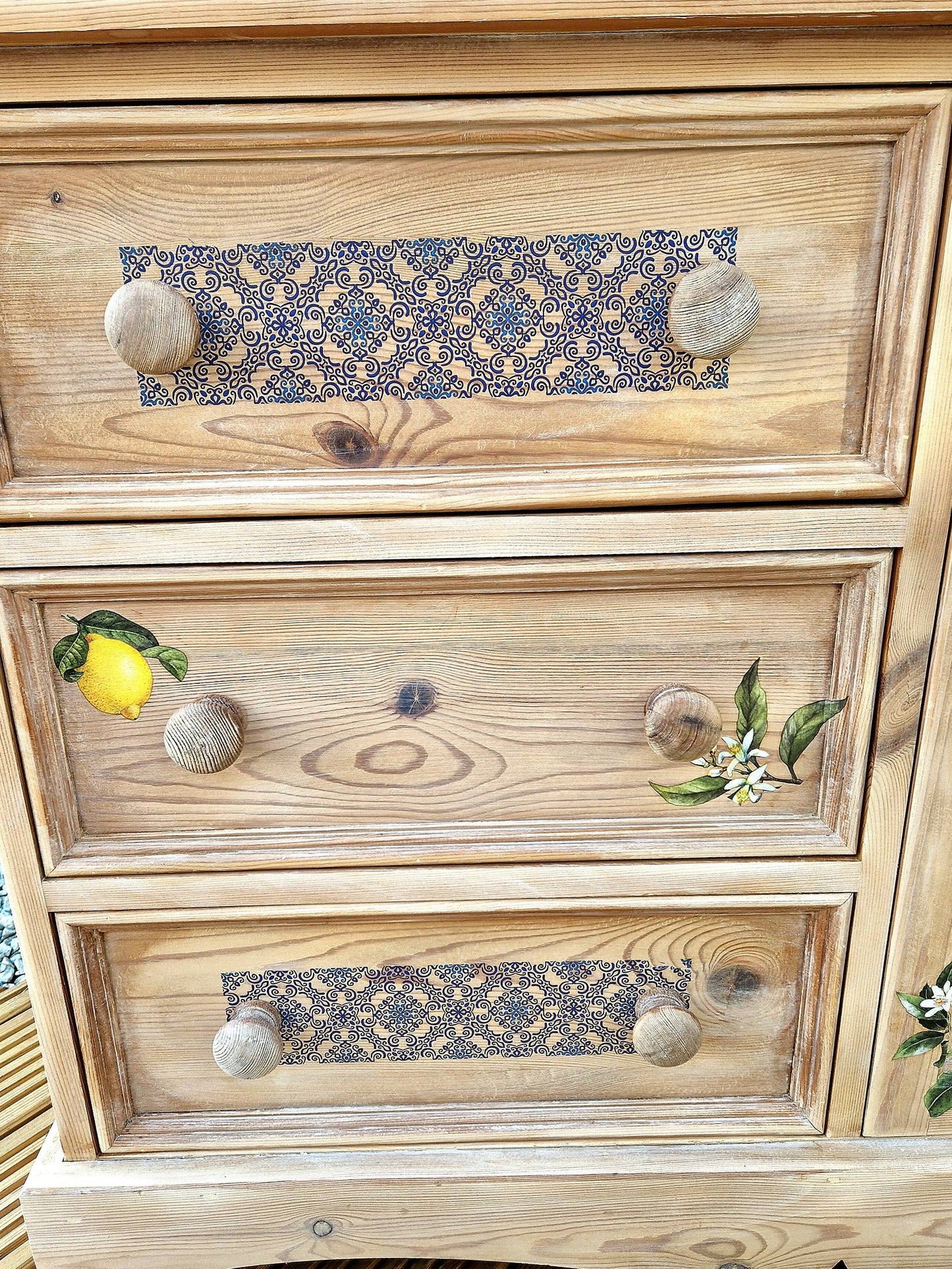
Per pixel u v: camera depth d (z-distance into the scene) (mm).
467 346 485
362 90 435
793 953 609
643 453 503
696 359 487
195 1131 633
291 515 499
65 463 500
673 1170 624
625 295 478
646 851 568
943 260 462
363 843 567
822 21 416
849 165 458
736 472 499
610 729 554
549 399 494
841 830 563
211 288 473
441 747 557
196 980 604
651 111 440
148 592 514
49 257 465
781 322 483
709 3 407
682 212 465
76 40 417
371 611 525
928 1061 610
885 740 543
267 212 461
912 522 501
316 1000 613
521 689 545
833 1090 623
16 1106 801
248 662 536
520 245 468
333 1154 635
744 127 448
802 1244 645
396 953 603
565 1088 640
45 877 560
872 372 490
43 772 540
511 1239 646
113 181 454
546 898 579
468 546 505
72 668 530
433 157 453
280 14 406
